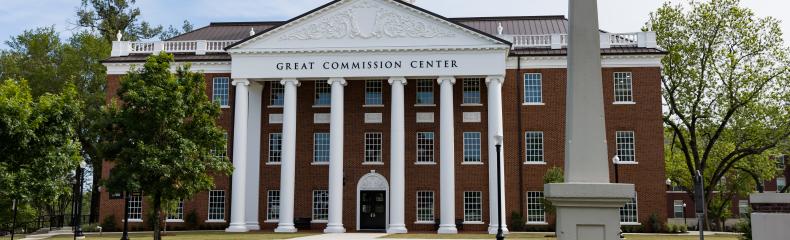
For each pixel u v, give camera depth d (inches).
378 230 1888.5
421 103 1948.8
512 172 1883.6
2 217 1425.9
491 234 1674.5
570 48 401.7
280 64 1866.4
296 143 1967.3
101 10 2623.0
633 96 1894.7
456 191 1892.2
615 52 1899.6
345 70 1843.0
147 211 1835.6
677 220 3248.0
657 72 1898.4
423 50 1827.0
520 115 1907.0
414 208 1898.4
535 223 1843.0
